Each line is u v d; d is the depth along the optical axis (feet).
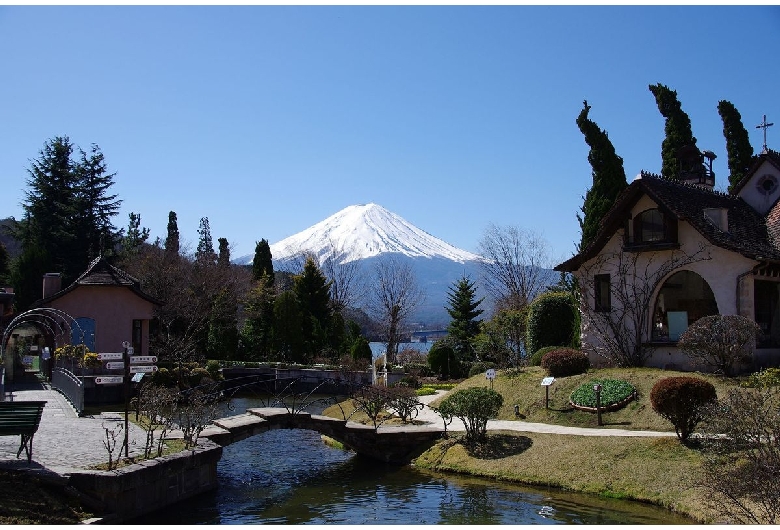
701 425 54.65
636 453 54.34
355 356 151.94
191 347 143.74
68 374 85.46
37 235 177.88
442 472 61.36
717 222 81.97
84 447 51.24
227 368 146.51
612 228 86.58
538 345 100.94
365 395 77.61
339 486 56.85
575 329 97.50
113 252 189.57
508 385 82.58
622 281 86.12
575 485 52.70
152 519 44.04
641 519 44.06
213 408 74.08
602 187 103.35
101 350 118.93
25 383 109.29
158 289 159.53
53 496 39.04
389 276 315.58
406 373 132.46
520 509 47.47
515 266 186.80
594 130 104.42
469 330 172.24
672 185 86.89
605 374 76.89
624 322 85.61
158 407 59.31
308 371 142.20
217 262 187.83
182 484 49.55
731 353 69.00
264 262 196.34
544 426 67.87
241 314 208.13
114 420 69.46
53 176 186.09
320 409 104.06
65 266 177.78
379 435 67.62
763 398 43.21
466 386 89.25
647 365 83.20
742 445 38.32
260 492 54.49
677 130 114.01
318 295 182.70
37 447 50.65
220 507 49.01
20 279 151.23
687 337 71.20
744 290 76.84
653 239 84.69
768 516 35.40
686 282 91.20
